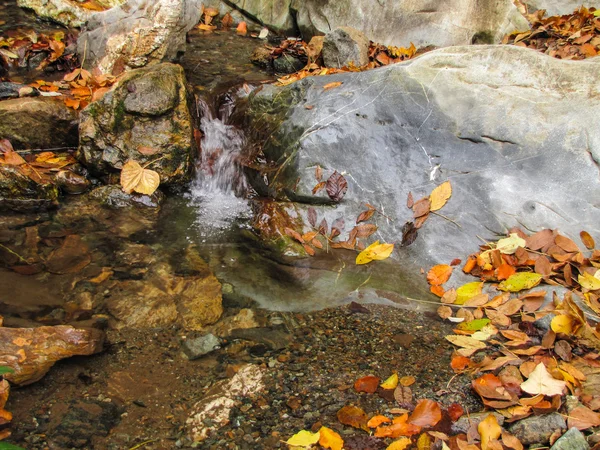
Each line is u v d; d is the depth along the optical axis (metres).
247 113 1.54
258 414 0.87
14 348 0.91
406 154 1.30
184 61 1.88
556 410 0.84
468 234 1.21
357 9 1.95
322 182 1.31
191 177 1.47
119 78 1.50
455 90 1.31
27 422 0.85
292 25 2.15
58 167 1.42
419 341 1.02
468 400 0.89
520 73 1.28
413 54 1.86
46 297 1.09
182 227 1.33
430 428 0.84
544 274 1.09
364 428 0.84
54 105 1.48
